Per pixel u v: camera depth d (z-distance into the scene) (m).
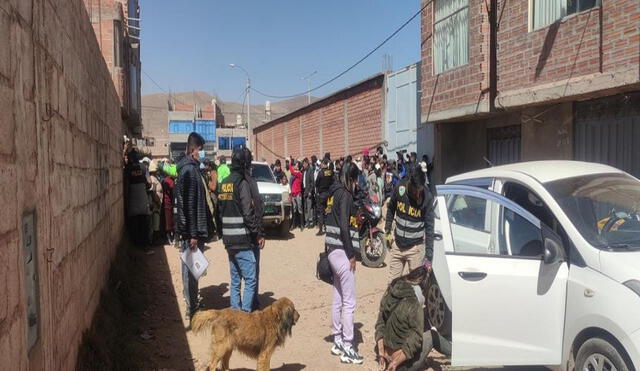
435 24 13.83
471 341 4.43
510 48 10.84
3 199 2.12
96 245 5.73
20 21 2.55
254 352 4.57
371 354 5.52
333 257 5.34
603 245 3.98
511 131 12.61
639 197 4.53
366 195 9.80
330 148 27.41
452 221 5.18
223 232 6.03
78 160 4.54
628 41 8.04
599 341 3.64
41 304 2.81
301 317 6.77
